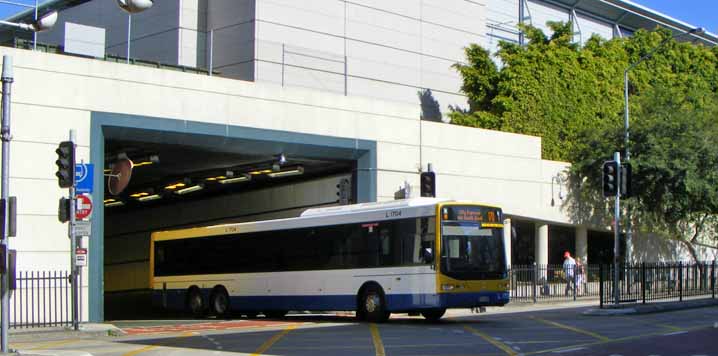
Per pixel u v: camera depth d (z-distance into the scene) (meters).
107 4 43.31
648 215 41.50
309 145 32.00
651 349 16.19
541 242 40.62
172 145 29.81
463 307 23.45
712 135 40.19
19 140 25.42
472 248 23.86
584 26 62.25
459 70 45.88
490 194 38.22
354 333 20.64
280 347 17.38
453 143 36.97
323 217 26.81
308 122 32.06
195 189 40.97
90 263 26.31
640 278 32.09
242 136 30.20
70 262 25.91
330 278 26.11
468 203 24.14
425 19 46.00
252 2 38.34
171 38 39.75
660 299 33.22
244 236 29.55
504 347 16.69
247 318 30.16
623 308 27.92
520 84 43.78
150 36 40.78
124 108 27.56
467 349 16.41
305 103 32.06
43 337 22.02
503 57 45.03
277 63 38.62
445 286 23.09
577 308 31.53
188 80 29.12
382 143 34.31
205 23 40.34
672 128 40.34
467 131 37.66
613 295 30.58
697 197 39.94
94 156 26.77
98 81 27.11
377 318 24.61
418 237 23.80
